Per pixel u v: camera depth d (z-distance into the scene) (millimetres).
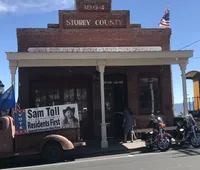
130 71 17672
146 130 17250
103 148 14328
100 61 14992
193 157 10906
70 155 13258
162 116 17797
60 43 17125
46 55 14273
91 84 17469
